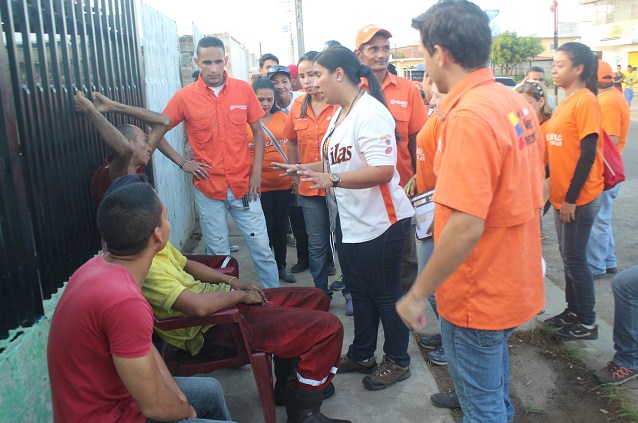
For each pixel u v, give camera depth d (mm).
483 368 1918
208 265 3098
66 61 2562
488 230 1792
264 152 4262
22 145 2180
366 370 3213
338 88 2791
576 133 3328
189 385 2199
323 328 2455
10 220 2076
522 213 1781
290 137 4262
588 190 3348
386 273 2916
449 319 1932
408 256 3809
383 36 3555
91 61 2908
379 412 2844
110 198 1784
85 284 1683
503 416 1996
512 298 1842
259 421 2807
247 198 3939
